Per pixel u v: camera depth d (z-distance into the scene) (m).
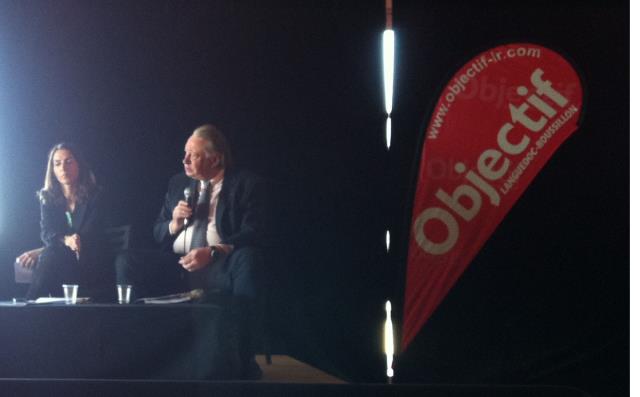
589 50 4.18
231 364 3.84
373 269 4.65
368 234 4.66
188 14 4.70
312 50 4.68
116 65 4.70
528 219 4.20
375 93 4.66
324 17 4.68
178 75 4.69
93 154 4.65
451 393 2.92
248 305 4.01
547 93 4.19
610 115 4.17
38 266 4.36
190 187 4.46
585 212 4.18
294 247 4.66
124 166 4.65
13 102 4.68
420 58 4.23
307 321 4.66
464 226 4.22
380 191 4.65
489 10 4.21
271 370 4.39
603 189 4.16
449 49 4.23
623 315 4.15
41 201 4.54
